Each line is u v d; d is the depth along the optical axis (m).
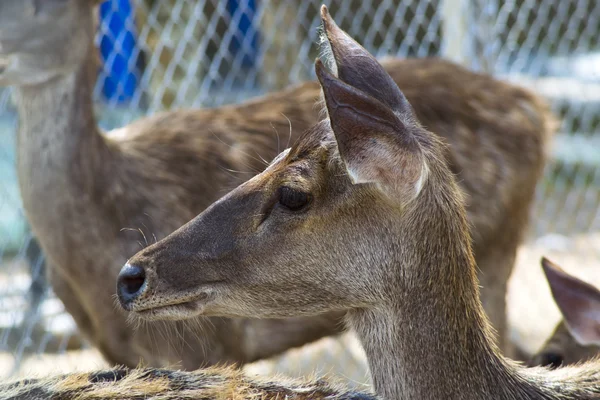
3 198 12.20
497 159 10.68
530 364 8.89
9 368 10.84
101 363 11.11
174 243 6.35
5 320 10.91
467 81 10.93
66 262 9.11
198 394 5.11
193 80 13.62
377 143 5.60
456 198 6.35
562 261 16.44
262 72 14.84
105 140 9.19
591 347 8.65
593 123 20.22
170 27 11.91
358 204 6.15
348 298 6.31
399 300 6.23
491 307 10.80
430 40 14.03
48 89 8.98
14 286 11.33
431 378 6.22
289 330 9.61
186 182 9.40
